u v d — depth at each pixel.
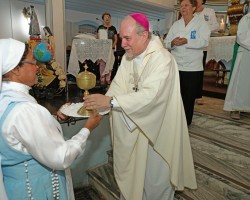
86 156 2.19
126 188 1.47
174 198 1.67
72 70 2.82
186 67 2.41
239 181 1.63
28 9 3.65
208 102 3.71
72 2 4.33
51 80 2.58
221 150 2.08
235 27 3.46
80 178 2.20
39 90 2.54
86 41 2.77
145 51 1.34
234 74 2.75
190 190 1.70
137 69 1.40
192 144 2.21
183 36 2.43
